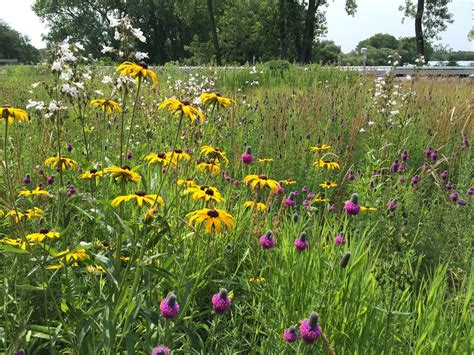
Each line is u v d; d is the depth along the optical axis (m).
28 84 11.54
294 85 16.72
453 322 2.75
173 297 2.17
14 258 2.93
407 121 7.30
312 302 2.89
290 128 7.30
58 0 56.06
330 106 8.66
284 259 3.31
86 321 2.37
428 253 4.35
